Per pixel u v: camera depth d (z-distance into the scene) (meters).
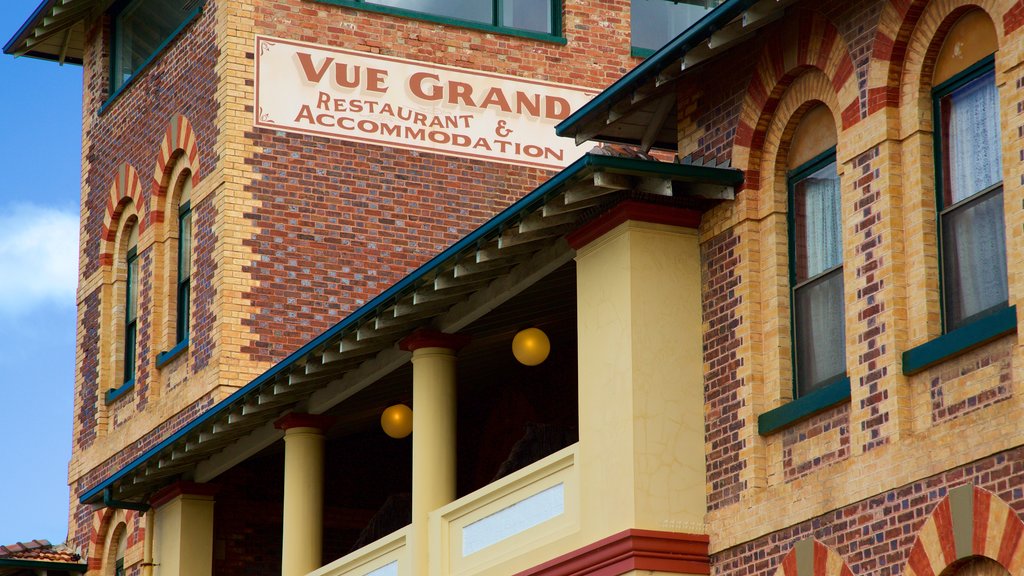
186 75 28.39
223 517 25.86
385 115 27.61
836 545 14.80
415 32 28.11
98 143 31.59
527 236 17.98
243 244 26.36
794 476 15.63
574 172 16.58
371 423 25.52
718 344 16.75
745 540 15.88
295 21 27.45
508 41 28.69
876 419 14.57
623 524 16.39
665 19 30.02
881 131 14.93
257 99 26.94
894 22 14.87
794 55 16.11
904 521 14.07
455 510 19.23
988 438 13.29
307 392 22.45
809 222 16.19
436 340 20.19
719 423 16.56
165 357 27.84
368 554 20.83
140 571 26.28
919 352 14.22
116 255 30.44
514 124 28.38
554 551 17.38
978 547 13.27
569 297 20.42
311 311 26.48
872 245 14.93
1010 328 13.30
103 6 31.81
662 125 18.69
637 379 16.64
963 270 14.20
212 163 27.03
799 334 16.12
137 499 26.47
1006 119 13.61
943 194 14.49
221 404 22.72
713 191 16.81
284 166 26.84
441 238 27.48
